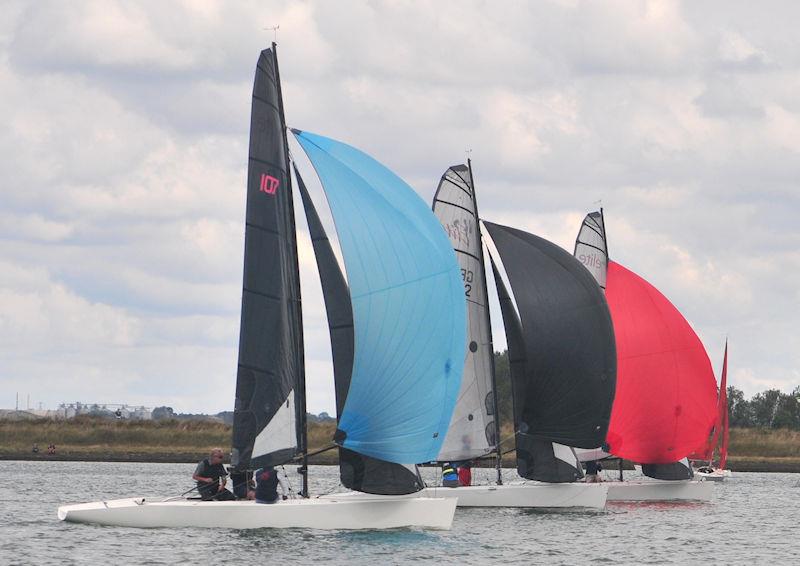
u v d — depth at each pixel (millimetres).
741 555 71875
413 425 71125
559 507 91188
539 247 90750
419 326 71125
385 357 70562
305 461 70750
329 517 69500
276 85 70688
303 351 70688
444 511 72000
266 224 69938
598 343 89438
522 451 91688
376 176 72188
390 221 71312
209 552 63219
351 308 70312
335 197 70812
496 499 90875
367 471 70438
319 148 71375
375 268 70688
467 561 64625
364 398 70312
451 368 72312
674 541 76938
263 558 61906
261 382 69500
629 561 68125
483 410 92562
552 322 89562
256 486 70062
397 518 71062
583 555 69438
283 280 69875
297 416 70062
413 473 71438
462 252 92938
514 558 66750
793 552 73562
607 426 89688
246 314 69625
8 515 83062
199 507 68812
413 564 62219
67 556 62156
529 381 90062
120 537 67312
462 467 92562
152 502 70188
